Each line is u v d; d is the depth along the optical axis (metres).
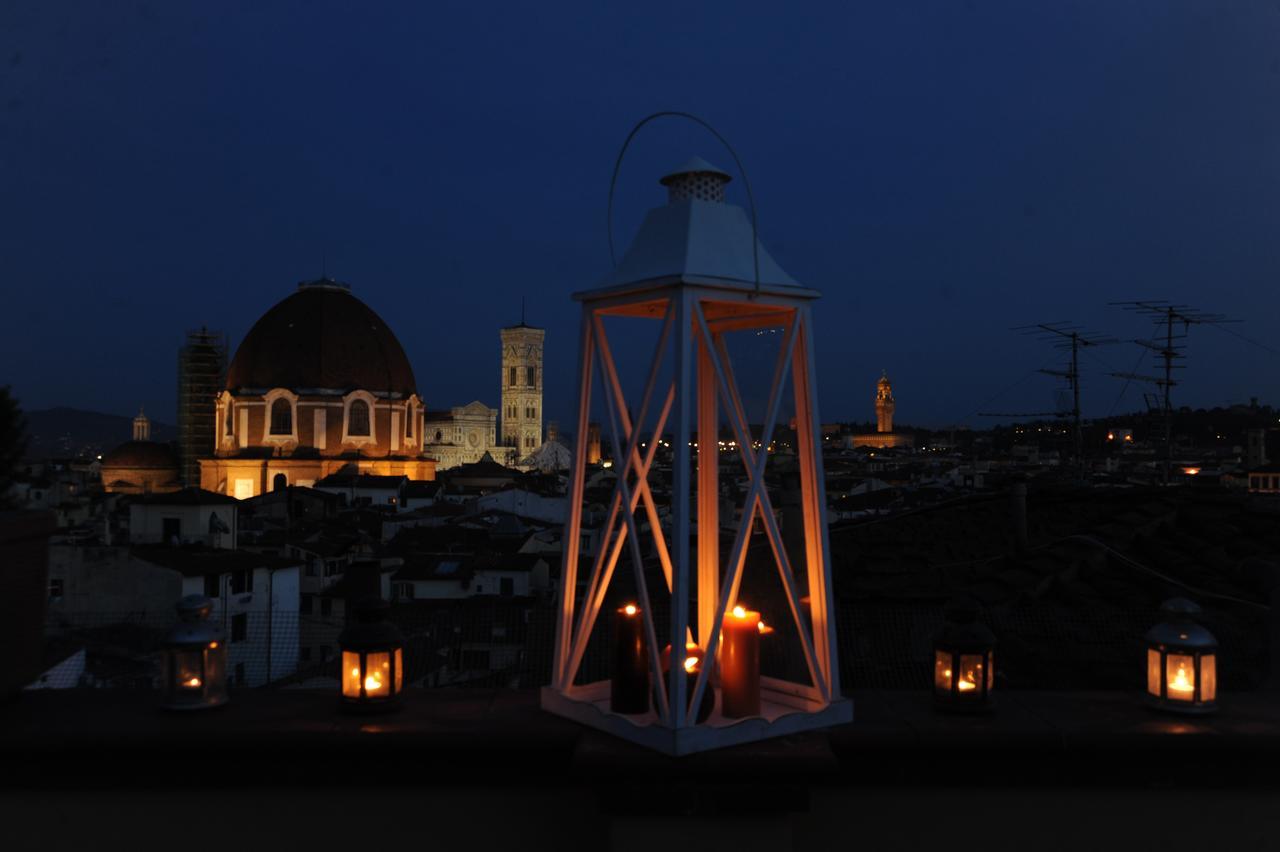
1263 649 7.06
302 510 92.81
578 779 3.17
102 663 20.34
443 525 71.69
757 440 3.61
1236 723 3.40
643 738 3.15
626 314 3.78
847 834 3.34
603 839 3.31
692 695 3.35
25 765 3.29
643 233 3.58
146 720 3.43
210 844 3.33
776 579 7.20
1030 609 8.88
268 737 3.28
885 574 10.23
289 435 124.06
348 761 3.31
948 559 11.02
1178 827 3.32
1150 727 3.34
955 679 3.49
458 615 20.12
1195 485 12.68
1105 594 9.41
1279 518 11.30
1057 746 3.27
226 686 3.66
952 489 51.06
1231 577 9.29
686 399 3.20
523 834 3.33
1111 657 7.88
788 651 5.32
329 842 3.33
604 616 7.28
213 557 39.75
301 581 46.03
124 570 36.19
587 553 34.97
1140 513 11.66
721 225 3.48
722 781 3.07
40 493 82.69
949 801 3.33
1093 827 3.33
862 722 3.42
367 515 86.12
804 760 3.05
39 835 3.31
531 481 115.19
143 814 3.32
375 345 130.25
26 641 3.62
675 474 3.20
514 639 19.02
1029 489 13.56
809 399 3.54
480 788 3.34
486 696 3.79
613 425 3.58
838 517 45.31
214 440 135.62
